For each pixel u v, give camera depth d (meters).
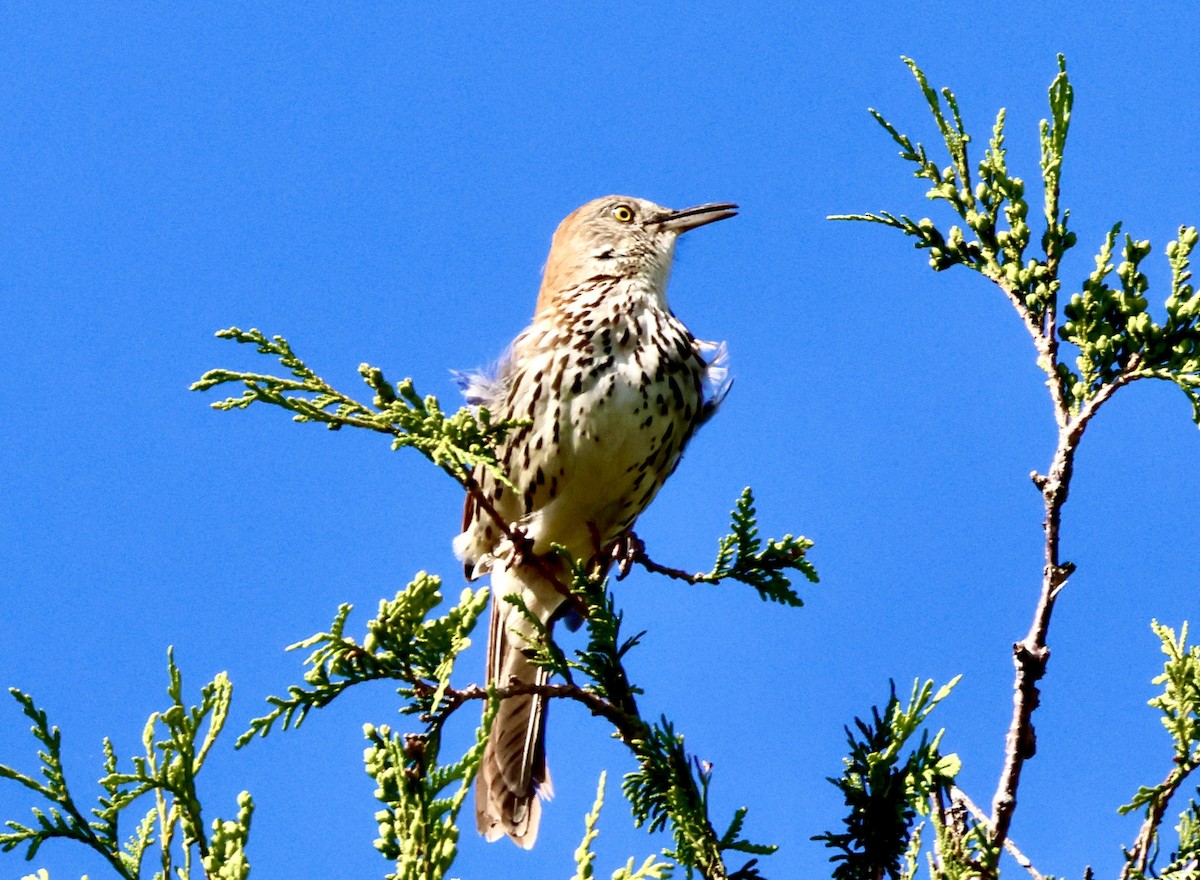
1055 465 7.67
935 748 7.53
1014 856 7.61
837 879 7.54
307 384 8.41
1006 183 9.05
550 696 8.55
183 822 7.03
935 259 9.28
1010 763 6.84
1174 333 8.28
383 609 7.83
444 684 7.20
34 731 7.16
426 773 6.85
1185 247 8.52
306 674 7.84
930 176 9.45
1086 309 8.45
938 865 6.88
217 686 7.30
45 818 7.07
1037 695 6.86
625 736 8.60
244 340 8.42
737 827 7.30
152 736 7.29
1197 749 7.80
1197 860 7.70
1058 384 8.26
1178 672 8.05
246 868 6.77
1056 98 8.86
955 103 9.39
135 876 7.12
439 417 8.49
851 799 7.54
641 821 7.89
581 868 6.37
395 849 6.66
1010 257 8.90
